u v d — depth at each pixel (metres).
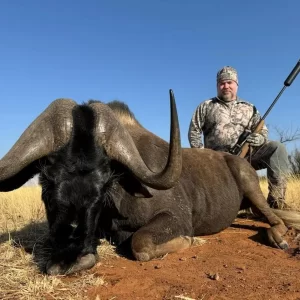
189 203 1.91
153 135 1.98
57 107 1.44
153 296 1.19
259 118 2.67
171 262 1.51
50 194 1.34
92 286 1.27
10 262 1.50
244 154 2.52
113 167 1.49
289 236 1.95
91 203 1.33
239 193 2.20
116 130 1.45
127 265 1.47
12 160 1.36
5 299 1.18
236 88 2.70
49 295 1.20
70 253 1.32
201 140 2.73
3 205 3.16
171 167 1.33
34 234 1.96
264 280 1.32
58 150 1.37
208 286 1.26
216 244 1.81
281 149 2.52
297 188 2.82
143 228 1.62
